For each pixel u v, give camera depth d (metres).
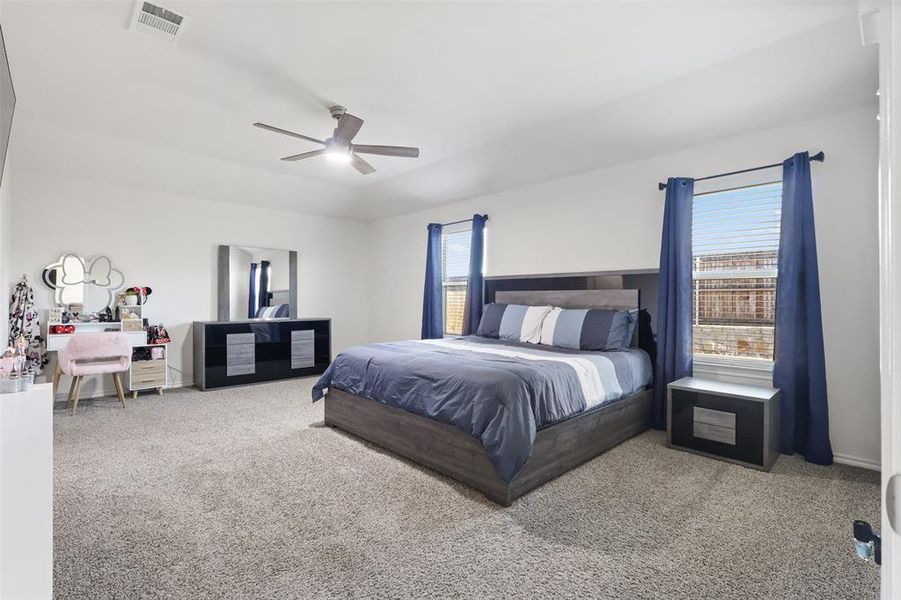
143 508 2.32
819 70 2.74
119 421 3.90
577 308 4.43
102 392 4.84
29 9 2.31
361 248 7.19
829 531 2.13
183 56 2.77
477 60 2.81
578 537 2.08
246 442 3.36
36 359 4.29
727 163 3.59
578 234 4.54
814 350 3.01
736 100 3.13
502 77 3.02
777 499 2.46
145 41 2.61
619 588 1.72
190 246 5.46
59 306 4.57
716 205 3.68
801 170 3.10
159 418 4.00
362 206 6.53
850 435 3.00
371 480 2.70
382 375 3.24
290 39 2.59
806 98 2.98
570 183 4.61
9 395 1.53
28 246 4.43
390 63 2.84
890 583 0.43
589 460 3.04
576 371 3.00
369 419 3.36
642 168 4.09
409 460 3.02
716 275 3.68
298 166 5.02
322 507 2.35
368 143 4.26
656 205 4.00
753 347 3.52
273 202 5.96
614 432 3.31
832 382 3.07
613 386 3.29
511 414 2.43
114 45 2.65
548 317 4.20
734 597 1.67
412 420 2.99
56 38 2.57
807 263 3.06
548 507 2.37
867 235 2.96
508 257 5.18
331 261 6.81
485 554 1.94
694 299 3.84
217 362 5.30
